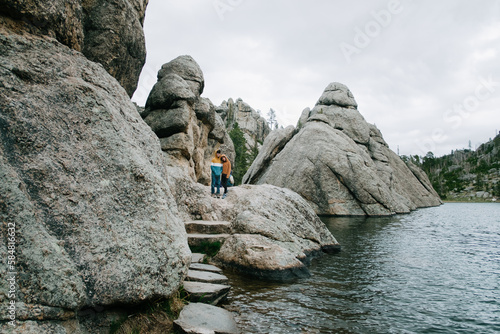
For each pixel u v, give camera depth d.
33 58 4.94
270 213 11.95
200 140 20.17
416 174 61.50
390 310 7.09
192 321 5.19
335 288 8.52
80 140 4.96
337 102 48.09
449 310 7.19
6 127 4.17
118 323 4.58
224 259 9.55
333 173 36.47
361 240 17.20
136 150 5.89
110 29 10.85
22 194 3.92
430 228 23.27
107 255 4.58
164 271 5.30
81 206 4.55
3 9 4.89
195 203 12.30
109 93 6.15
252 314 6.37
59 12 5.62
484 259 12.77
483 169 133.88
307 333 5.65
